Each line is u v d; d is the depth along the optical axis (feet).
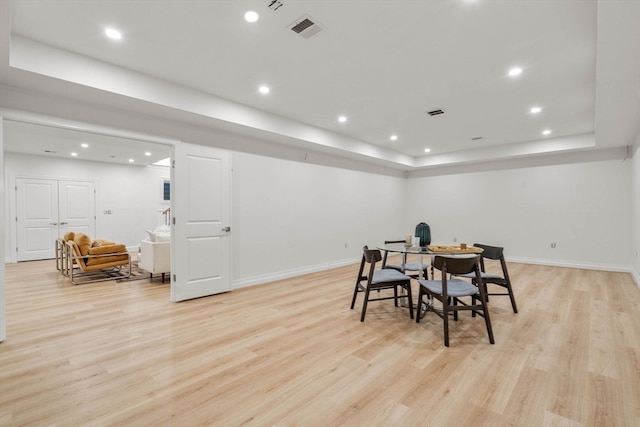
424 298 12.64
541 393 6.08
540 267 19.17
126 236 26.73
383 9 6.97
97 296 13.06
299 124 15.42
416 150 22.11
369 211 22.67
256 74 10.27
